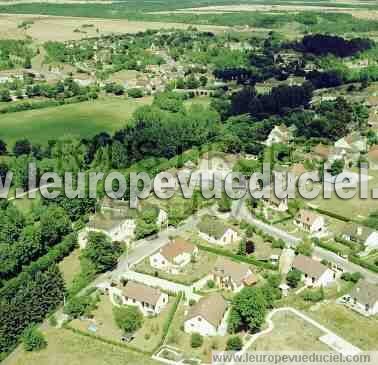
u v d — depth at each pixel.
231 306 159.62
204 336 151.12
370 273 180.00
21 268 183.50
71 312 160.00
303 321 155.38
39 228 192.62
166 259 181.75
